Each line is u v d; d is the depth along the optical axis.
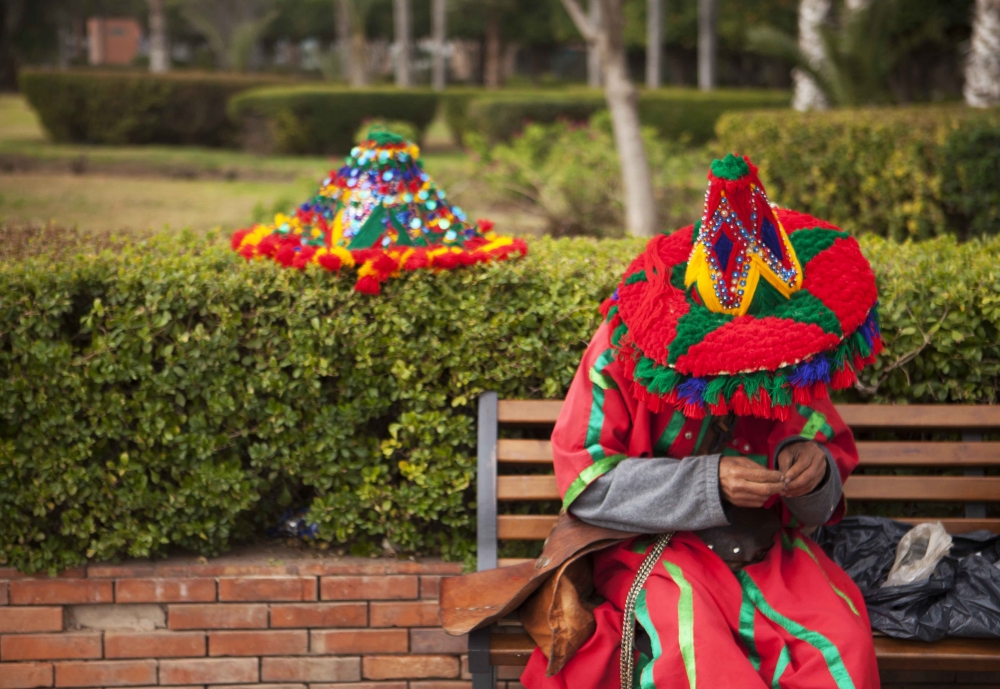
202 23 37.94
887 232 6.96
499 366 2.78
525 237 3.38
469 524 2.91
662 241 2.29
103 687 2.84
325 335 2.73
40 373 2.68
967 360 2.77
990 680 2.81
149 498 2.79
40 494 2.74
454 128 23.56
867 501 2.97
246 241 2.97
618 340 2.18
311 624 2.85
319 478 2.85
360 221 2.92
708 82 28.69
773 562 2.22
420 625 2.87
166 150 20.20
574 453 2.24
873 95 11.20
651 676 2.02
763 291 2.12
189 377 2.72
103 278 2.72
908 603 2.34
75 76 20.03
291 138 20.27
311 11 50.47
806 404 2.06
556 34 40.31
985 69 10.15
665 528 2.16
